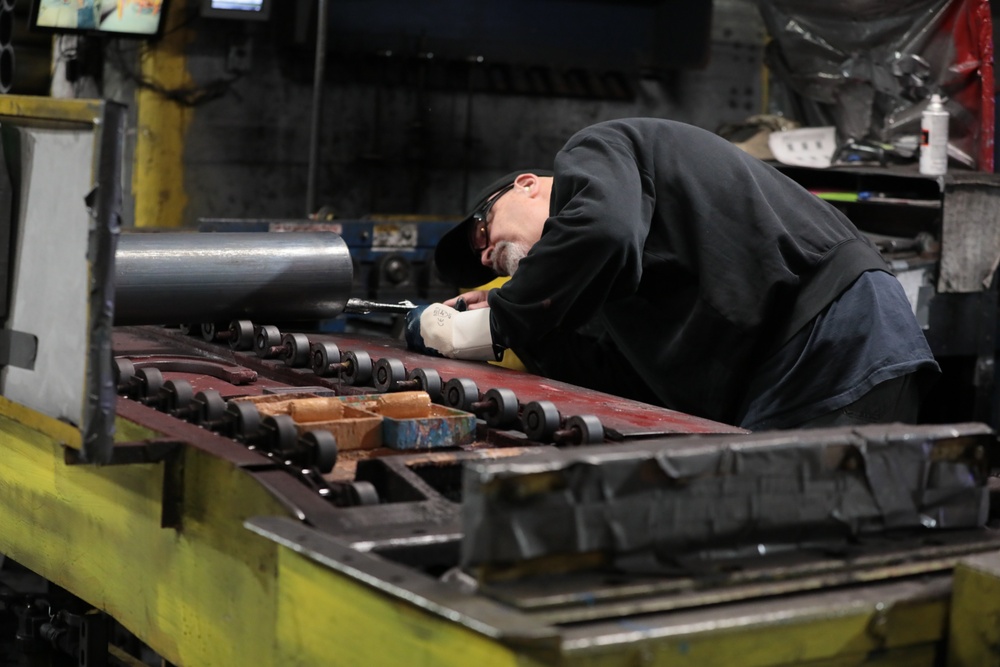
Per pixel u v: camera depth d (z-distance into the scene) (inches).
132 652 118.3
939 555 59.7
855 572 56.7
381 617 53.9
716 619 50.6
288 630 61.2
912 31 179.6
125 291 99.5
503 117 266.8
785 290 101.0
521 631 45.4
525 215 110.8
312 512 61.2
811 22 193.6
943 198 160.9
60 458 86.0
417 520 61.9
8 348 77.6
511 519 50.9
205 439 72.4
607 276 95.0
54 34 207.3
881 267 103.5
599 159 99.4
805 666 53.1
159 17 214.1
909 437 61.2
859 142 185.5
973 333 167.0
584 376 119.6
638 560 54.5
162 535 74.3
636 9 261.7
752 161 107.1
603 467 52.8
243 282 105.3
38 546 90.4
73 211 68.9
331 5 239.8
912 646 56.6
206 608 69.8
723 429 80.8
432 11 248.8
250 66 235.1
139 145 227.5
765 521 57.2
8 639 110.7
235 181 238.2
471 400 86.4
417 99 256.7
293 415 77.4
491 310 98.5
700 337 102.5
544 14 256.7
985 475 64.2
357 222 171.2
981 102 173.3
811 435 59.6
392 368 91.5
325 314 112.8
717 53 279.3
